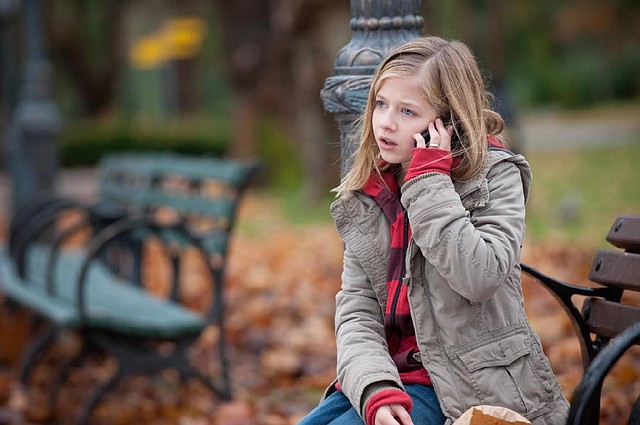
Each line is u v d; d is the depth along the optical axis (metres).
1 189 32.16
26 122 15.06
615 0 62.41
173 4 53.81
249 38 27.97
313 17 23.47
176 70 57.59
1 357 10.45
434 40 4.37
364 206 4.48
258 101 29.23
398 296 4.32
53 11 52.84
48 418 8.63
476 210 4.20
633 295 10.05
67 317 7.72
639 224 4.63
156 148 45.16
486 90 4.62
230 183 9.02
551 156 35.88
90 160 45.72
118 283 9.83
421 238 4.05
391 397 4.06
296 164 30.09
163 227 8.18
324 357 9.98
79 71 55.78
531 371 4.15
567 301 4.74
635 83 68.31
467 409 4.08
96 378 9.80
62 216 9.69
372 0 5.14
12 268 10.70
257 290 13.07
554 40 66.25
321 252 16.05
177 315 8.17
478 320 4.14
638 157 32.22
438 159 4.09
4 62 19.58
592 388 3.51
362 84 5.09
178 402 8.91
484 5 23.89
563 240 15.52
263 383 9.28
